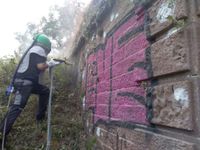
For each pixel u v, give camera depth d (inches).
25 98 132.6
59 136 147.3
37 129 147.3
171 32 59.1
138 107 76.3
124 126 87.9
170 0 58.9
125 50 89.8
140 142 73.7
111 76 105.7
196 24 51.4
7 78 174.9
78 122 160.2
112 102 102.8
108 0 108.1
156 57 64.2
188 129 50.4
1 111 145.4
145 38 72.9
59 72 193.9
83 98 164.1
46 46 141.3
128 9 88.4
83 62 172.6
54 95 176.9
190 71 51.5
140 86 75.2
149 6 71.3
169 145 57.1
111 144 101.9
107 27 115.6
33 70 135.3
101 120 118.8
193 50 51.0
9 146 134.6
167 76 60.2
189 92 50.9
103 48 120.6
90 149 131.8
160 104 61.8
